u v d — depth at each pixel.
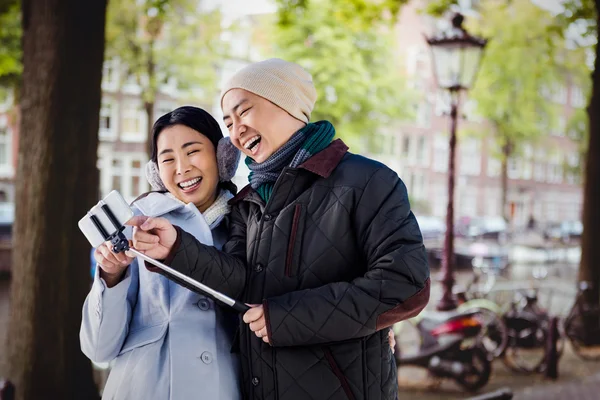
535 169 33.59
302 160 1.72
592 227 9.04
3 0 9.44
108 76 16.73
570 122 25.34
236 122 1.76
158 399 1.73
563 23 11.41
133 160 22.69
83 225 1.58
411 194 28.94
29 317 5.28
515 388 6.61
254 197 1.78
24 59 5.40
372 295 1.56
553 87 20.36
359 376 1.63
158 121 1.92
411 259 1.59
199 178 1.90
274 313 1.55
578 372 7.36
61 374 5.29
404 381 6.53
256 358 1.68
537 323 7.59
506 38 18.59
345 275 1.67
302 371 1.63
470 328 6.25
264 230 1.71
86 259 5.46
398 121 19.55
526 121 20.89
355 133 17.17
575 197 35.72
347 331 1.56
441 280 7.16
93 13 5.42
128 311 1.81
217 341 1.81
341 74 16.38
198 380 1.74
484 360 6.30
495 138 22.23
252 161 1.82
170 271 1.58
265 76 1.73
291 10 9.76
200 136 1.90
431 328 6.24
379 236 1.62
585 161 9.31
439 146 29.58
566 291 8.95
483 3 18.64
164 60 15.91
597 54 9.34
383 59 17.73
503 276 15.15
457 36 7.20
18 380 5.26
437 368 6.21
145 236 1.60
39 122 5.31
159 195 1.93
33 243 5.30
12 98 14.17
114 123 22.08
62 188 5.33
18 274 5.33
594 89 9.36
